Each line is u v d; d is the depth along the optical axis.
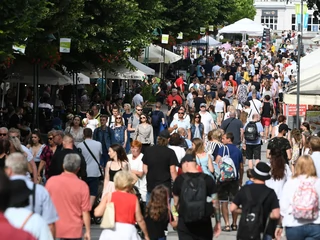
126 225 20.86
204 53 151.38
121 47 60.81
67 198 21.05
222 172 29.89
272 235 21.75
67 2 46.72
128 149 40.97
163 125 48.88
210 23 135.00
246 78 104.94
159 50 98.25
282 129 36.59
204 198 21.52
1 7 35.94
